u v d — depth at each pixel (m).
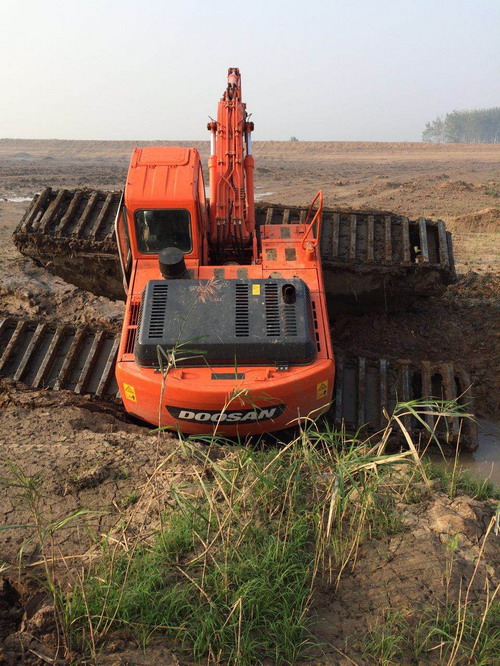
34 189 40.47
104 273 11.33
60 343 8.62
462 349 10.66
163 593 3.68
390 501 4.76
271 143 100.00
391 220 10.79
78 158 84.88
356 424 7.79
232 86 9.21
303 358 6.34
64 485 5.28
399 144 97.56
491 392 9.41
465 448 7.68
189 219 7.42
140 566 3.87
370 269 10.40
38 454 5.95
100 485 5.30
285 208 11.12
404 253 10.33
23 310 10.28
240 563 3.78
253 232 8.54
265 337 6.30
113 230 10.81
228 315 6.47
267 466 4.51
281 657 3.32
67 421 7.07
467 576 3.96
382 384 8.12
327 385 6.50
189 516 4.28
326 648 3.40
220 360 6.30
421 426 7.79
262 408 6.21
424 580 3.89
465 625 3.48
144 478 5.42
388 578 3.92
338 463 4.13
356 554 4.03
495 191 36.62
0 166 63.41
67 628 3.40
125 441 6.38
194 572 3.91
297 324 6.43
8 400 7.82
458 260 18.52
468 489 5.30
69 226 11.09
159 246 7.57
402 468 5.40
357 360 8.54
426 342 10.88
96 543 4.37
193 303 6.57
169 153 7.89
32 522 4.70
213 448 6.23
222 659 3.29
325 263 10.44
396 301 11.07
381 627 3.52
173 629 3.45
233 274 7.36
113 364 8.26
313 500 4.65
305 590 3.75
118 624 3.48
